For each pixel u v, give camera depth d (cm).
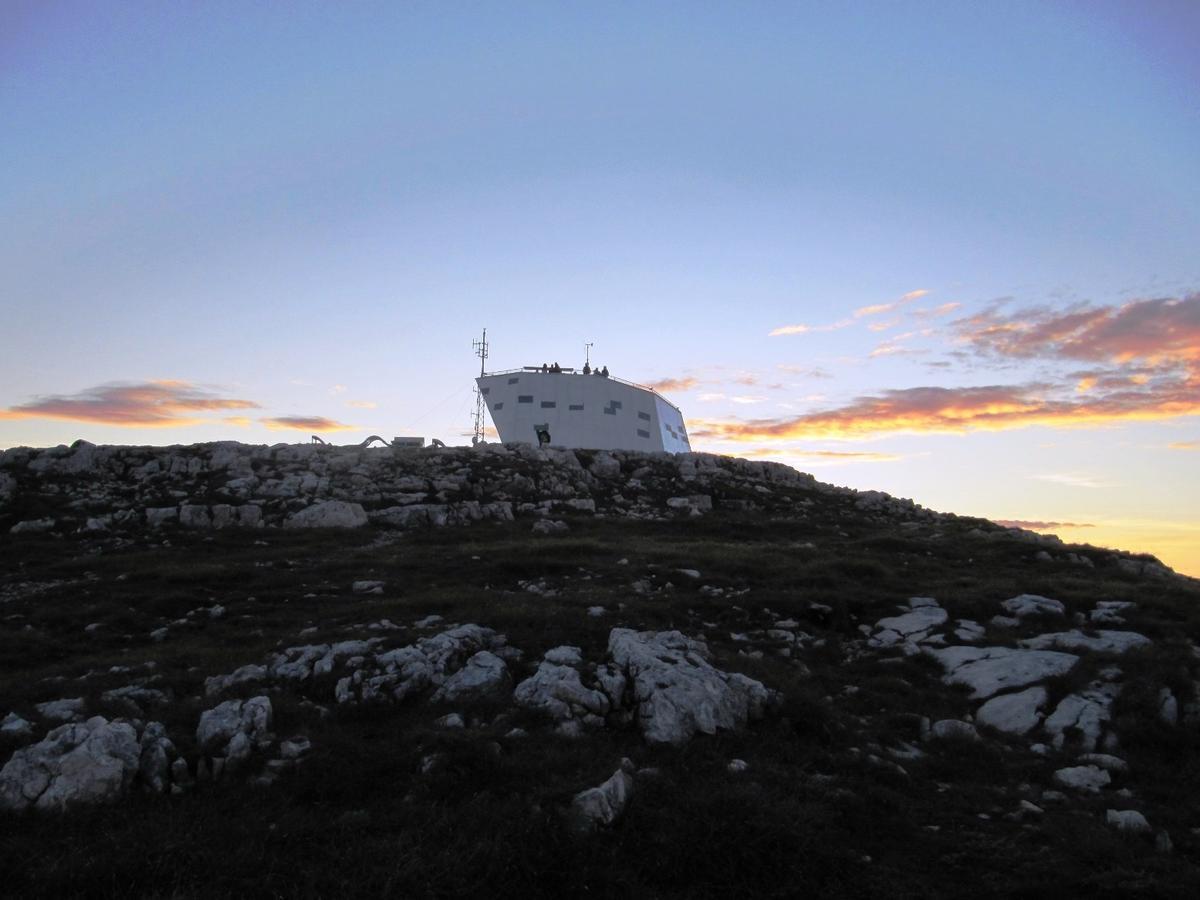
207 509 3142
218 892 846
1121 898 914
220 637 1803
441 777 1091
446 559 2569
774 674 1540
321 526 3177
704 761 1204
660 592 2209
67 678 1486
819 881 933
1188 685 1561
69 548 2756
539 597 2059
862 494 4625
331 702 1391
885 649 1864
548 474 4128
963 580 2455
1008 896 916
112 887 859
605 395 7138
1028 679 1617
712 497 4206
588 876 900
